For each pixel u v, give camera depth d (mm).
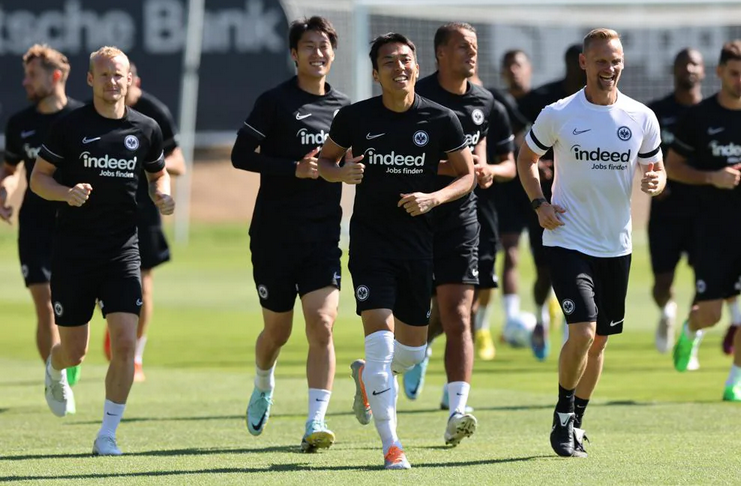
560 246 24125
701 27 88188
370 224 23812
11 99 104125
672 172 33719
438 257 26500
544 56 90688
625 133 23828
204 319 57281
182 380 38438
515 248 46625
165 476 22047
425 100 24000
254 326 54594
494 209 34000
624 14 90688
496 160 31812
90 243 25750
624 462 23172
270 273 26391
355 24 73250
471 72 28438
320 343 25500
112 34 105312
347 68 97375
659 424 28797
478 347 44562
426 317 24500
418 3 73375
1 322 56750
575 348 23453
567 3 73625
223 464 23484
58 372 29453
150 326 54688
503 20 90938
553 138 24156
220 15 105562
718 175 32312
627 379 38125
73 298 26016
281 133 26594
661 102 41875
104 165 25500
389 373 23188
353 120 23719
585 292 23609
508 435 27344
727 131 33094
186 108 104625
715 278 34031
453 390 25516
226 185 116188
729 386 33188
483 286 33875
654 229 42031
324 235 26266
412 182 23750
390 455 22812
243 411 31859
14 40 104500
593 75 23797
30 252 34031
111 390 25328
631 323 55219
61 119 25562
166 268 83812
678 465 22750
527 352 46188
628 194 24188
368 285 23469
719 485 20656
